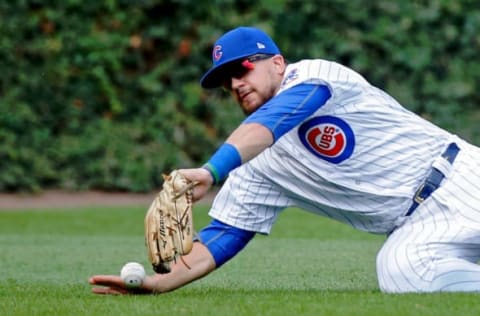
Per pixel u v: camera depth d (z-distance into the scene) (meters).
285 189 20.00
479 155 19.58
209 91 54.47
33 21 51.78
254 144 17.67
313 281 22.72
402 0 55.84
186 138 53.84
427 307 16.64
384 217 19.50
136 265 19.27
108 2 52.81
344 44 54.41
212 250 20.05
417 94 55.94
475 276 18.44
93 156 52.97
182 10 53.97
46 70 52.19
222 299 18.14
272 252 29.67
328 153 19.12
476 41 56.38
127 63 54.16
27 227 40.53
